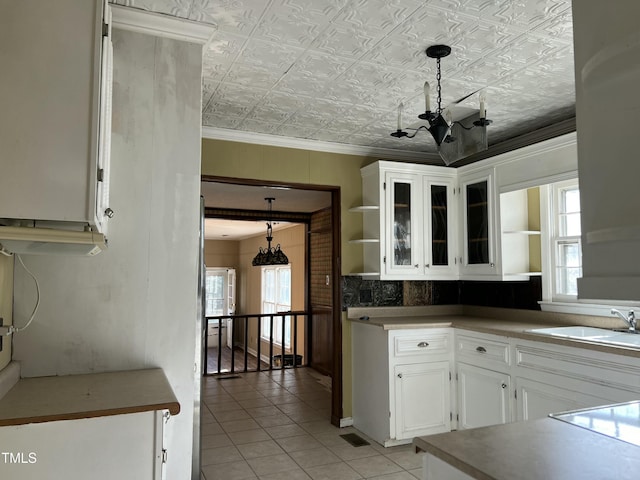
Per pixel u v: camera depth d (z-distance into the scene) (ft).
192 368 6.84
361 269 13.57
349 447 11.39
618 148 1.79
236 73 8.67
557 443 3.52
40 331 6.24
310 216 23.98
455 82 9.04
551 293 11.55
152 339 6.69
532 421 4.11
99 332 6.47
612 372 7.82
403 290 13.98
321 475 9.80
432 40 7.39
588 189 1.94
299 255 27.22
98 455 4.70
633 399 7.48
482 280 12.59
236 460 10.64
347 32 7.16
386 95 9.74
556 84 9.11
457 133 8.32
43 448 4.56
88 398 5.12
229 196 19.35
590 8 1.98
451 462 3.26
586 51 1.99
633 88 1.74
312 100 10.05
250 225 29.09
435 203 13.30
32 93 4.61
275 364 25.61
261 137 12.49
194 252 6.97
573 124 11.02
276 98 9.93
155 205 6.82
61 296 6.36
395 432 11.23
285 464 10.40
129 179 6.73
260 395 16.71
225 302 41.32
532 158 10.96
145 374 6.28
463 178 13.32
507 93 9.59
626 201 1.74
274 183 12.69
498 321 12.25
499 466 3.08
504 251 11.94
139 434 4.84
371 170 13.19
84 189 4.68
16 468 4.49
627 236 1.72
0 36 4.58
